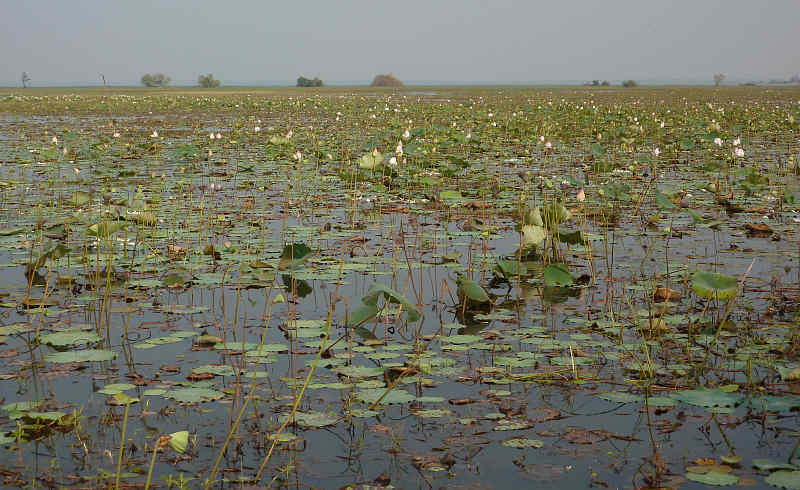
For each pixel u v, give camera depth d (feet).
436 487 8.43
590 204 28.09
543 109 84.23
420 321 14.87
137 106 109.09
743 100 125.08
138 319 14.79
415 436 9.85
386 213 26.71
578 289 17.02
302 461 9.12
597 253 20.31
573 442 9.62
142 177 35.35
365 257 19.75
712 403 10.23
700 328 14.15
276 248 20.83
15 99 136.05
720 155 42.78
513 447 9.49
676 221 24.79
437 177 34.99
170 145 49.96
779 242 21.34
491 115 64.85
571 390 11.40
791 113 77.20
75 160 42.14
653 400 10.90
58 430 10.00
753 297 15.92
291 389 11.41
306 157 42.86
